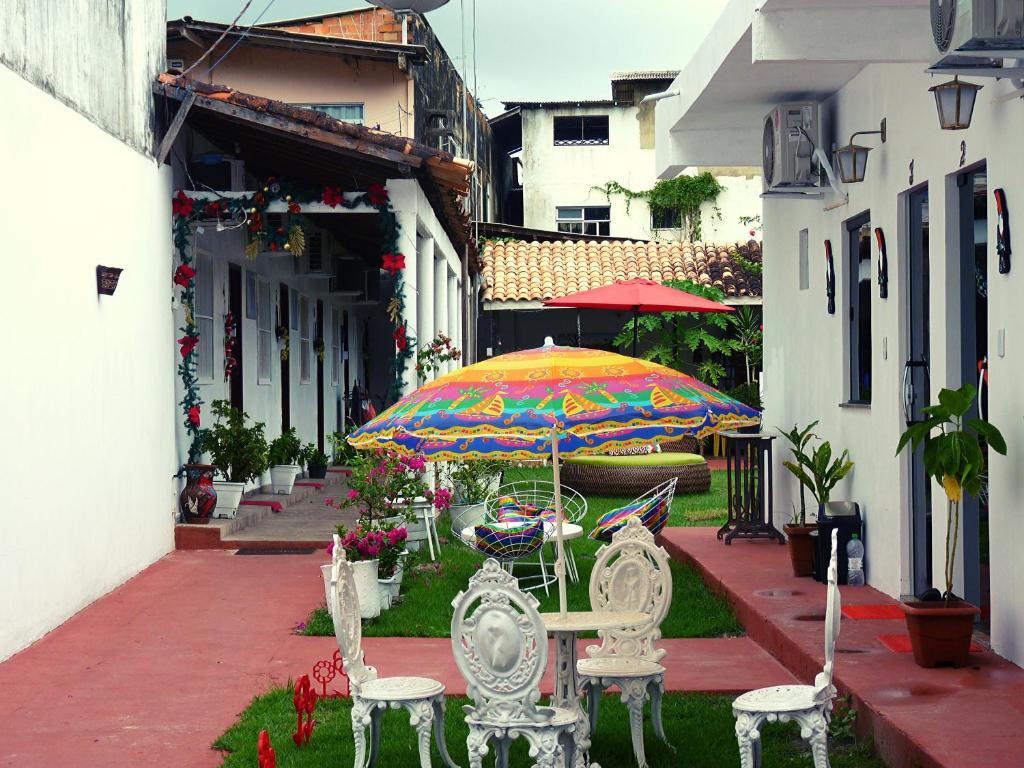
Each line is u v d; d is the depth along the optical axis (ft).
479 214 96.43
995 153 22.07
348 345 80.64
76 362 31.27
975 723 18.22
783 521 39.93
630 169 110.42
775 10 24.66
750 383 79.87
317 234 61.41
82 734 21.08
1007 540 21.79
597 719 21.27
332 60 65.36
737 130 41.29
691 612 30.78
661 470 60.39
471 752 16.46
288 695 23.21
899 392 27.81
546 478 65.98
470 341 75.87
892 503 28.30
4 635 26.12
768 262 41.70
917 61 24.61
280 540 41.16
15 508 26.78
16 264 27.09
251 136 42.57
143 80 38.34
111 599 32.89
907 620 21.98
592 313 85.25
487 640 16.43
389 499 32.89
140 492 37.19
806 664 23.17
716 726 21.40
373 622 30.17
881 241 28.76
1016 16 17.49
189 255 41.86
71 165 31.19
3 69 26.43
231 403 49.26
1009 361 21.57
